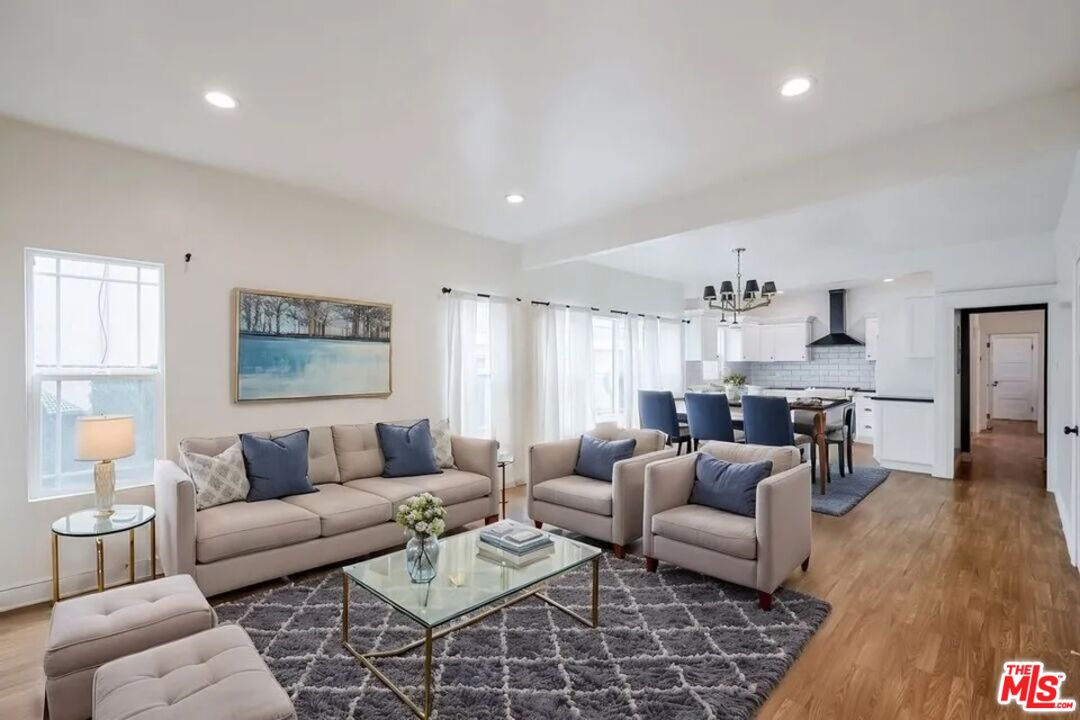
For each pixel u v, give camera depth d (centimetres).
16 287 289
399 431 411
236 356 367
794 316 924
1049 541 386
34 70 237
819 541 388
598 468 409
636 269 716
